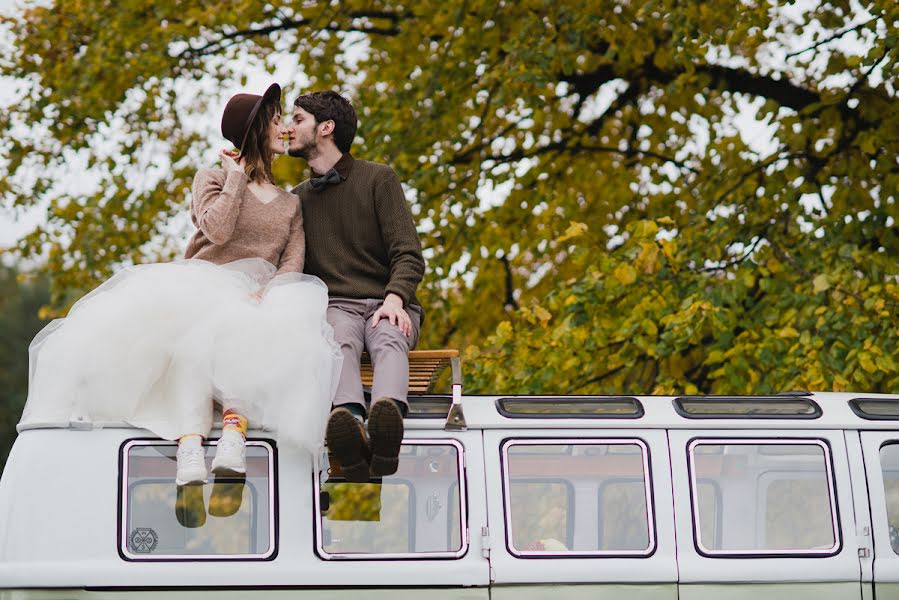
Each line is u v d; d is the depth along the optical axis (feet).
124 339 13.61
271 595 13.47
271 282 14.49
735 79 30.53
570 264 31.45
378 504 14.28
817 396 15.66
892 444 15.08
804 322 23.99
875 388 23.35
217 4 32.83
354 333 14.53
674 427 14.69
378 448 13.26
